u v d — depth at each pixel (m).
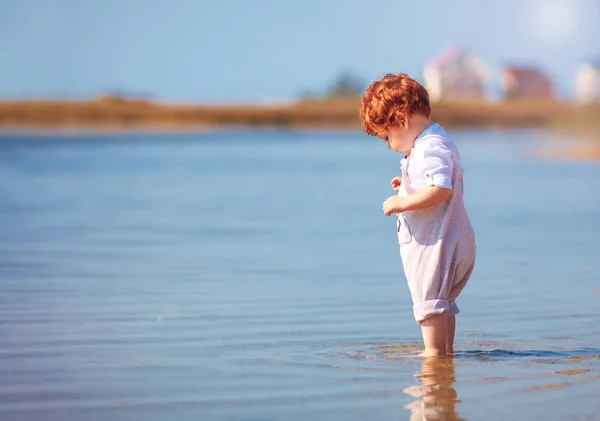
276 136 64.81
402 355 5.28
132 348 5.46
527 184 20.86
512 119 87.88
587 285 7.95
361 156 36.34
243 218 14.16
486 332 6.01
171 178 23.59
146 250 10.42
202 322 6.31
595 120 60.81
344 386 4.51
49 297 7.33
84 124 89.62
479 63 120.88
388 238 11.62
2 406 4.16
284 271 8.85
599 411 4.05
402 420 3.92
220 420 3.93
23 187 20.47
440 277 5.25
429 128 5.39
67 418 3.98
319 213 14.94
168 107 92.94
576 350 5.44
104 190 19.69
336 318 6.49
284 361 5.11
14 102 89.62
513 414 4.00
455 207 5.28
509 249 10.46
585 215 14.23
